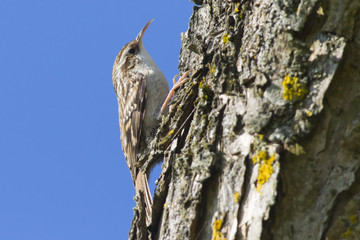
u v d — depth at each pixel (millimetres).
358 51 4039
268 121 4004
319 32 4148
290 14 4238
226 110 4426
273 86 4094
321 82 3959
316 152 3881
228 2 5238
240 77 4465
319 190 3824
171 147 5180
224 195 4082
